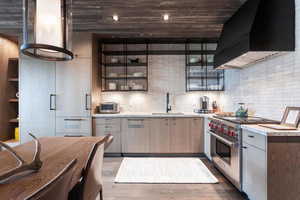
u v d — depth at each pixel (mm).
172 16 3209
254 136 2055
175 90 4641
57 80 3836
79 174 1140
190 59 4488
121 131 3990
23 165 1093
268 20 2322
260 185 1942
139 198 2348
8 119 4129
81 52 3836
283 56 2475
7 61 4109
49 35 1553
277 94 2586
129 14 3145
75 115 3846
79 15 3172
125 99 4617
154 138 3988
